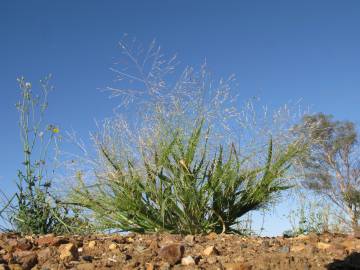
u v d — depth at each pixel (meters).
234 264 0.85
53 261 0.91
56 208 1.51
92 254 0.99
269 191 1.48
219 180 1.42
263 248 1.01
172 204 1.39
